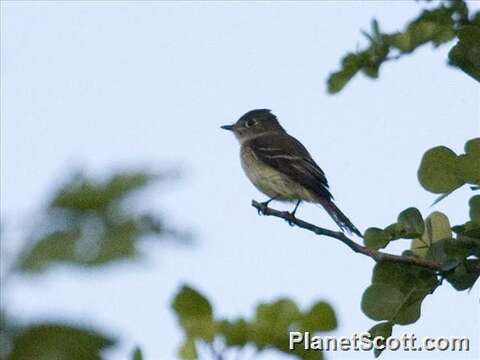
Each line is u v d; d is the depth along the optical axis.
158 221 2.54
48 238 2.46
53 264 2.43
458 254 8.95
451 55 9.70
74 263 2.44
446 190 8.88
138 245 2.50
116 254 2.47
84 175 2.57
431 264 9.02
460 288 9.01
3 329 2.45
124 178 2.57
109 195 2.54
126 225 2.52
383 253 9.09
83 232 2.49
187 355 5.00
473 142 8.88
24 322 2.47
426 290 8.99
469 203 9.04
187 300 5.17
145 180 2.58
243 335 4.90
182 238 2.54
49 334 2.47
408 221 9.10
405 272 9.05
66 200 2.51
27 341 2.46
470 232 8.90
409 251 9.20
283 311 4.90
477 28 9.60
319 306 4.82
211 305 5.18
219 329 5.02
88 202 2.52
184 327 5.10
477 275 9.00
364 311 9.02
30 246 2.45
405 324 8.93
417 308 8.98
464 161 8.81
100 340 2.49
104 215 2.52
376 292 9.03
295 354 4.80
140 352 4.43
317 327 4.80
